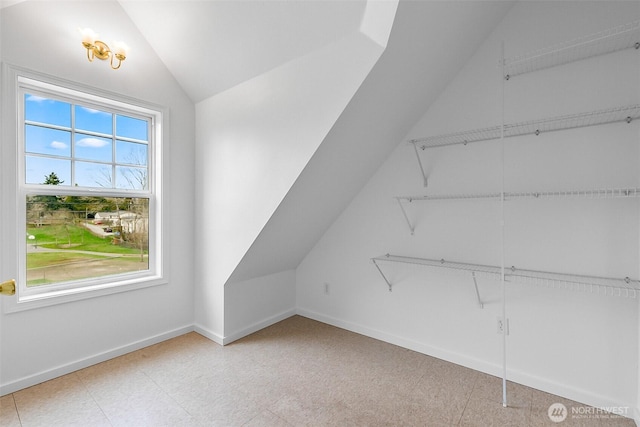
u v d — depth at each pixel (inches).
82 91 83.4
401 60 69.0
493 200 81.6
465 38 76.0
